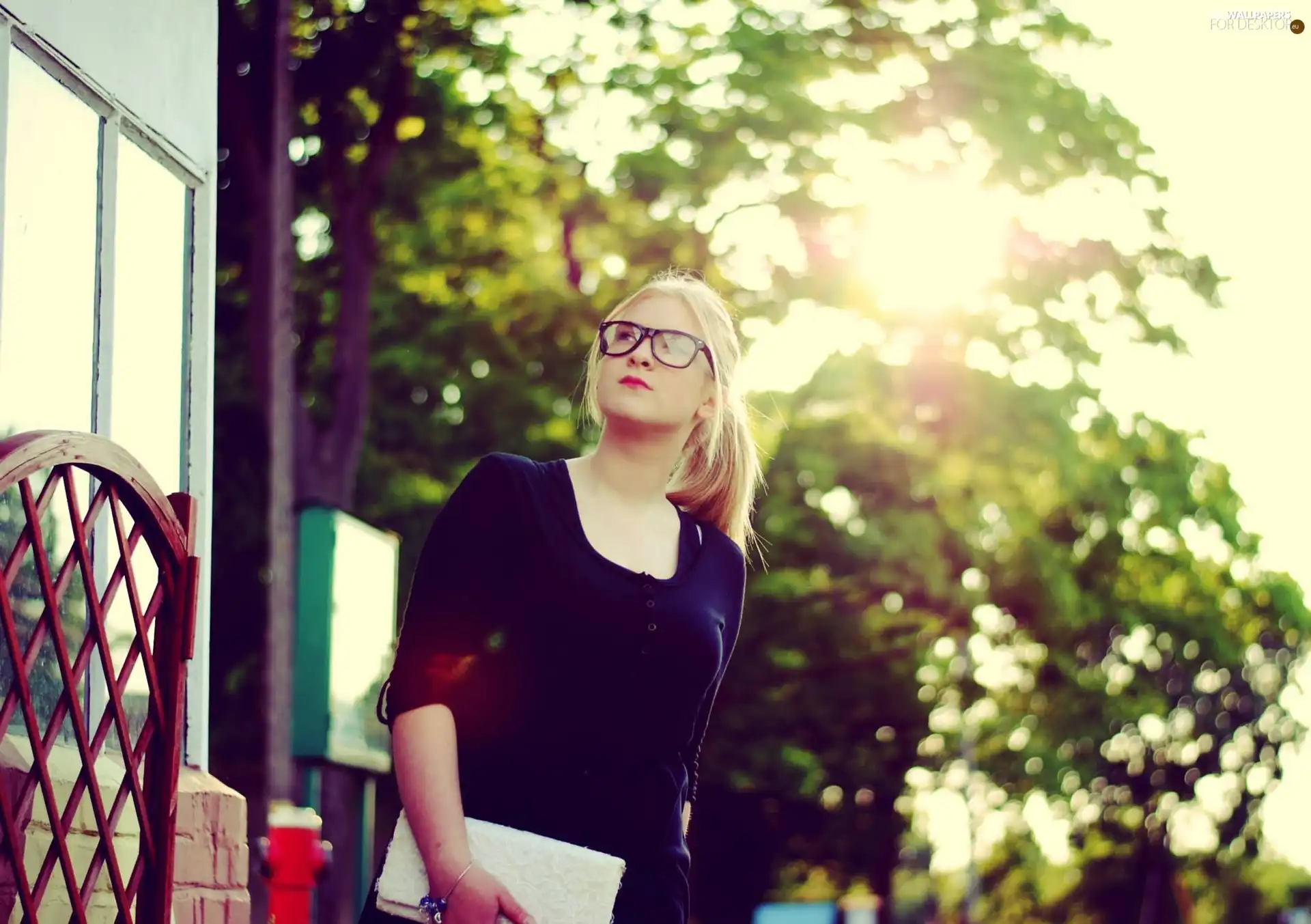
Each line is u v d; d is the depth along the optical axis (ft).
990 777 119.85
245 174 70.33
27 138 20.45
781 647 97.86
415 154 82.74
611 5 82.74
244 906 23.73
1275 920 230.48
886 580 89.66
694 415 14.96
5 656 18.56
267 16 70.03
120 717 17.03
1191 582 110.11
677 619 13.94
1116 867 180.34
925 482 86.99
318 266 82.07
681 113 82.28
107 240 22.50
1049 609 93.81
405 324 87.25
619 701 13.76
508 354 88.12
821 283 83.46
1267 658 143.64
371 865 66.64
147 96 23.84
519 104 83.25
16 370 19.94
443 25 79.20
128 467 16.87
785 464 88.38
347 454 75.36
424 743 13.37
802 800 105.19
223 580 79.05
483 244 86.48
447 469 88.28
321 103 78.13
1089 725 114.01
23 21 20.12
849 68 83.35
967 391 85.20
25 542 15.30
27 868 17.80
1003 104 81.87
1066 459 86.53
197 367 25.57
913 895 169.68
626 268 85.97
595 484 14.46
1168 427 91.97
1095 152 84.02
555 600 13.71
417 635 13.62
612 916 13.46
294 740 36.96
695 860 113.70
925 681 107.34
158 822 17.48
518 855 13.21
